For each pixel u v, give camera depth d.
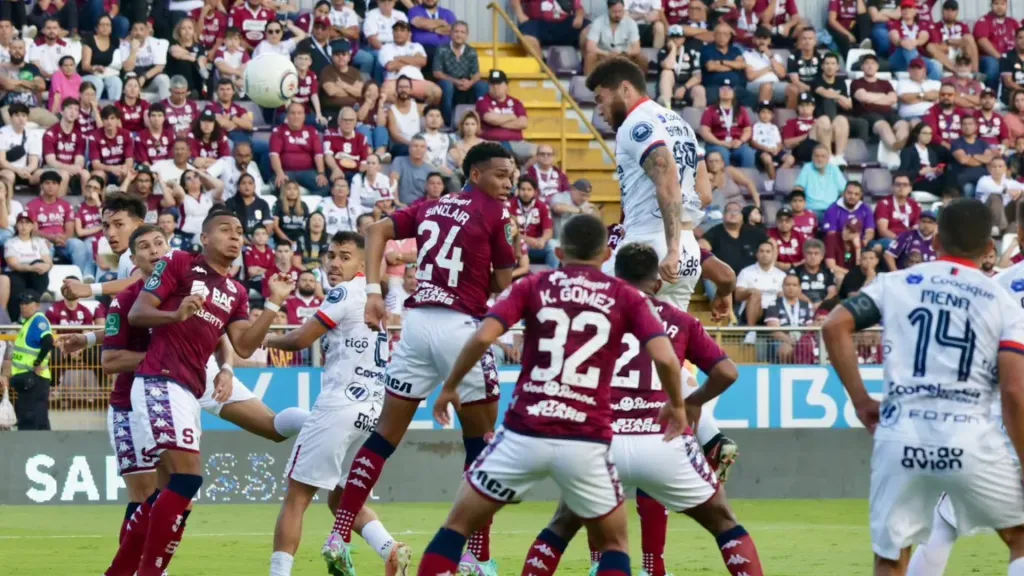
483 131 41.81
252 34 42.41
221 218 16.44
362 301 17.28
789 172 42.69
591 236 12.66
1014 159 44.25
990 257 36.12
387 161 40.53
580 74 45.53
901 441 12.19
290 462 17.12
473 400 16.31
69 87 39.16
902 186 40.62
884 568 12.45
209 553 21.31
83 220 35.75
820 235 39.69
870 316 12.59
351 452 30.00
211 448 30.16
